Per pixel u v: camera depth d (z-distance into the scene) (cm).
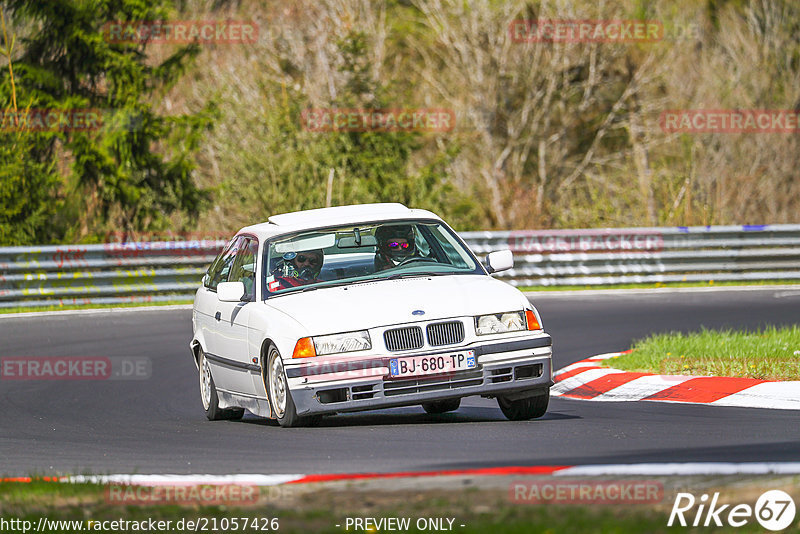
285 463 2447
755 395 3394
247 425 3256
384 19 14350
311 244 3262
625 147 14462
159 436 3138
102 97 10144
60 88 9850
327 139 10469
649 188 10512
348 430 2911
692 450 2366
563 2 13862
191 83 13538
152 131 10012
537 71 14112
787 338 4262
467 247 3325
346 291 3062
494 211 13500
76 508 1984
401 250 3262
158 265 7388
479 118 13950
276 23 13688
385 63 14462
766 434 2600
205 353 3534
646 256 7694
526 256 7694
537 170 14462
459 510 1808
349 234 3291
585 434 2683
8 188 9025
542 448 2477
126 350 5362
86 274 7138
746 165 13412
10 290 7031
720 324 5631
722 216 10194
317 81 12938
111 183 9788
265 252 3272
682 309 6322
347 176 10331
